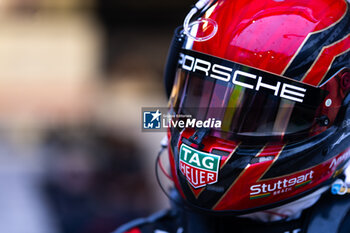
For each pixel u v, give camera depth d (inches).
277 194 106.4
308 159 105.5
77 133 312.0
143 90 408.2
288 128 105.3
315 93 104.3
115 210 248.8
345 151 111.2
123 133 277.7
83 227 247.1
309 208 111.2
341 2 112.2
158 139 284.2
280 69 103.4
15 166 338.0
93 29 436.8
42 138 411.5
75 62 445.1
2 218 261.4
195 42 111.2
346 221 108.3
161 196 271.6
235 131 106.9
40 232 248.7
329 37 105.5
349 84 107.3
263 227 113.7
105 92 413.4
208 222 115.8
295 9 106.9
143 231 126.8
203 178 109.2
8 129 427.5
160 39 413.4
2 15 453.4
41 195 262.7
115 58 423.2
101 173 256.8
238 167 106.3
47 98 448.8
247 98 105.1
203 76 109.0
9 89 450.3
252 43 104.6
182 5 403.2
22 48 454.6
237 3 110.3
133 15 413.7
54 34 451.8
